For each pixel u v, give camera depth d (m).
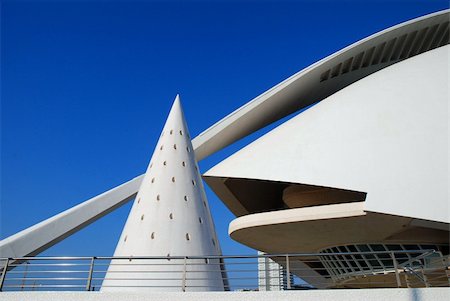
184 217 13.04
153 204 13.21
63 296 8.50
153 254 12.16
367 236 14.38
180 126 15.52
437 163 13.52
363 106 16.12
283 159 15.32
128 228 13.17
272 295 8.18
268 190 19.33
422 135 14.34
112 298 8.43
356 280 16.36
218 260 12.92
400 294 7.98
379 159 14.10
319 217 13.17
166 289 11.70
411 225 13.23
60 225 16.14
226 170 16.00
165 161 14.30
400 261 14.63
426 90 15.76
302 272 20.48
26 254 14.91
